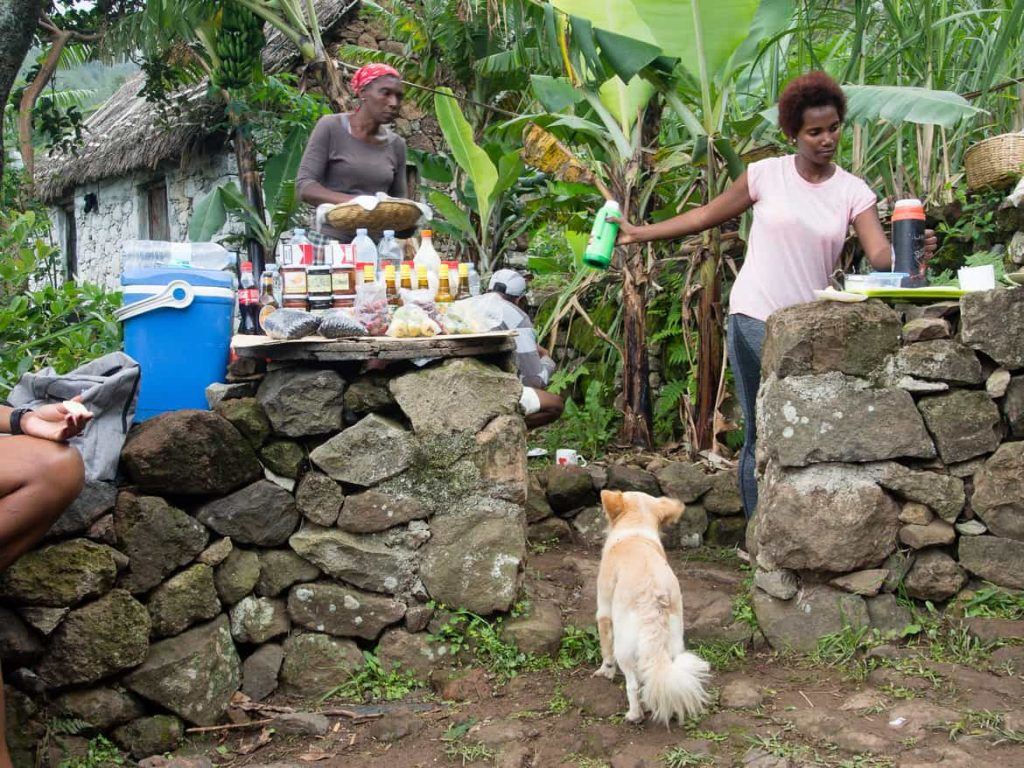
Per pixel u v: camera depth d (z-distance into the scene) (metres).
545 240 8.87
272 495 3.81
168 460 3.53
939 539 3.64
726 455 5.87
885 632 3.61
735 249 6.61
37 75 7.05
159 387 3.95
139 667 3.44
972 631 3.48
